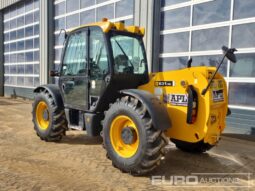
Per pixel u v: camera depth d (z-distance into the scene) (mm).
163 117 3352
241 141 5477
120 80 4074
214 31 6367
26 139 5297
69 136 5531
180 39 7066
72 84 4562
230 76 6043
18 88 14289
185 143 4484
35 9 12609
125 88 4188
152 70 7496
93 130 4203
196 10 6695
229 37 6082
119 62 4141
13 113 8656
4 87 15586
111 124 3672
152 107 3344
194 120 3551
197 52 6707
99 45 4117
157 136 3307
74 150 4578
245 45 5816
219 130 3898
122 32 4195
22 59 13836
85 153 4418
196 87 3576
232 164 4051
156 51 7512
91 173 3578
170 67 7344
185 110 3643
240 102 5887
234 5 5988
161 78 3959
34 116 5270
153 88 4047
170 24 7289
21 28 13812
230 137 5820
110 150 3678
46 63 11719
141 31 4504
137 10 7770
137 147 3428
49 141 5109
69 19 10805
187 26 6895
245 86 5805
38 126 5191
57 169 3705
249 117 5742
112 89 4055
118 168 3660
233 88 6004
